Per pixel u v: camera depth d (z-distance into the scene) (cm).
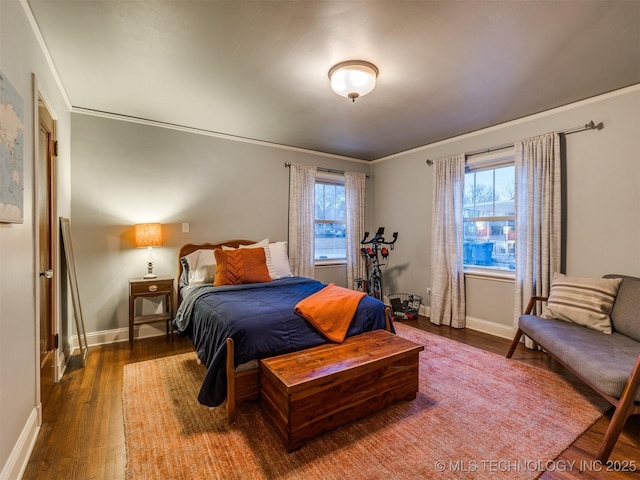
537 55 213
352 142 418
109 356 288
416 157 443
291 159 439
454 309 379
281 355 196
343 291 265
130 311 304
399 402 207
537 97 279
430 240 426
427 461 156
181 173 359
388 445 167
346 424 184
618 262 265
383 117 328
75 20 177
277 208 427
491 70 233
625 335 223
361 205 498
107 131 319
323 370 175
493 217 363
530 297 305
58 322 240
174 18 176
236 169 395
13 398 141
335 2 164
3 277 132
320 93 271
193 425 184
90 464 154
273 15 174
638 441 171
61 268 262
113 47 204
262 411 195
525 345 312
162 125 346
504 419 190
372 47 204
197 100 286
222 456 159
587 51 208
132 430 179
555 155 294
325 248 484
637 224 255
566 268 296
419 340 333
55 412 197
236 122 343
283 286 308
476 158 368
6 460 133
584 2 163
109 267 322
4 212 126
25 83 163
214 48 206
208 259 332
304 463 154
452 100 285
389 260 488
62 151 263
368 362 185
